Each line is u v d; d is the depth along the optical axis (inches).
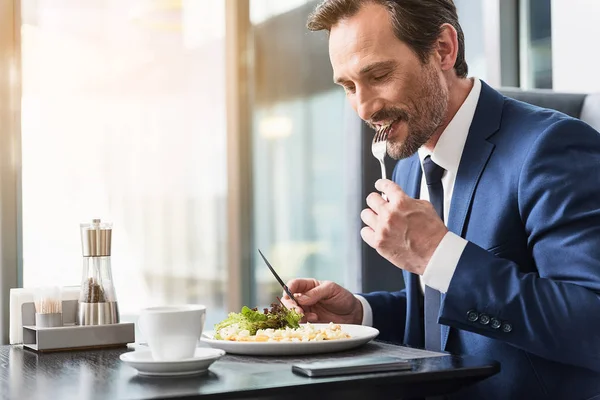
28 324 49.3
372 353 39.3
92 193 116.0
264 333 41.6
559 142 45.1
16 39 110.3
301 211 128.9
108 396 29.4
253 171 127.2
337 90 130.6
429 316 49.9
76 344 45.4
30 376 35.9
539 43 107.9
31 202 111.5
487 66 115.0
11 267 108.7
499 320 40.1
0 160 109.0
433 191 51.3
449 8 49.6
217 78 125.6
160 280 121.6
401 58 47.0
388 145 49.2
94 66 116.7
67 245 113.5
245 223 126.3
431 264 41.3
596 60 93.1
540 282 40.6
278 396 30.3
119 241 119.0
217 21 125.6
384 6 46.6
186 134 123.3
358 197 74.3
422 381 33.1
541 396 44.6
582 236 41.8
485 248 46.3
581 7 95.2
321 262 129.3
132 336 46.9
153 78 121.0
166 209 122.0
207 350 36.5
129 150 119.2
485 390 46.1
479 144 48.4
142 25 120.3
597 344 39.2
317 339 40.2
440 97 48.6
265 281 127.3
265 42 127.9
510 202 45.8
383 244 42.3
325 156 129.7
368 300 55.3
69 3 115.1
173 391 29.9
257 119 127.4
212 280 125.0
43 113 112.8
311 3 129.8
